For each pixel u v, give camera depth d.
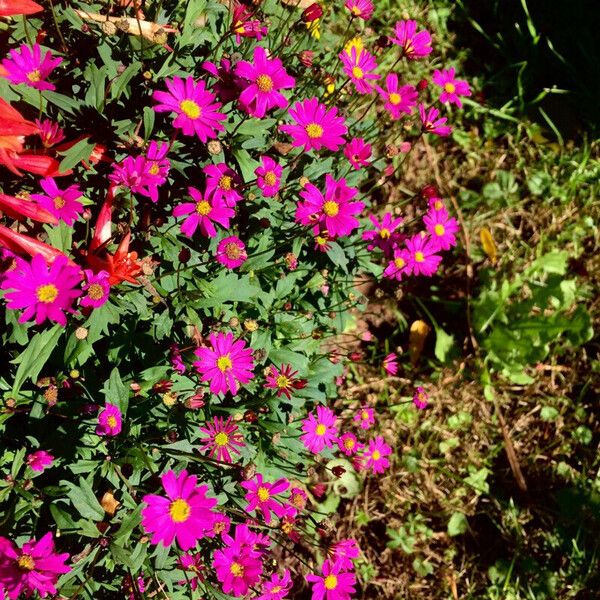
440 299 0.67
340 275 0.53
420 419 0.64
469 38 0.75
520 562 0.61
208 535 0.42
